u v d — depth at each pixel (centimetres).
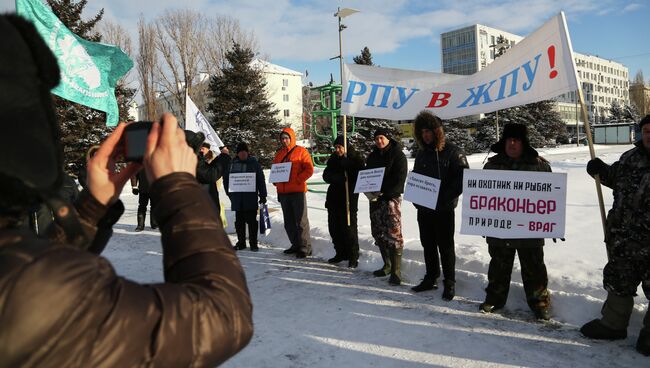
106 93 609
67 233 82
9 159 70
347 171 608
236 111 2881
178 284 83
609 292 364
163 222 91
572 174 1602
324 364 339
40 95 77
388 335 387
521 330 392
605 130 4838
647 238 336
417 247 608
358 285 530
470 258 536
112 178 106
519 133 417
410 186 489
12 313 66
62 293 68
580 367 326
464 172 429
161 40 3644
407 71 586
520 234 410
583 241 623
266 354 356
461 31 10306
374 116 596
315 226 794
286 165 672
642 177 339
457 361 339
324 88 1814
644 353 339
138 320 73
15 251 70
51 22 561
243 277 92
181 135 97
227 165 770
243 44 3897
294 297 492
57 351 68
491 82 511
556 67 427
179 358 76
